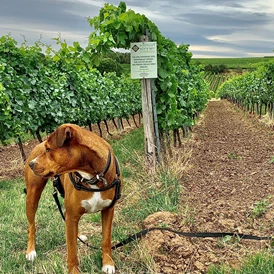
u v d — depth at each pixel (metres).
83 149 1.80
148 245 2.32
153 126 4.02
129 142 7.42
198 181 4.09
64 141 1.73
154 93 4.05
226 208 3.08
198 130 9.66
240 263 2.16
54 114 5.84
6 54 5.09
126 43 3.96
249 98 14.54
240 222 2.75
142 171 4.07
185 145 6.76
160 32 4.14
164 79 4.19
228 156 5.48
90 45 3.72
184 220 2.71
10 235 2.81
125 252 2.37
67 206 2.02
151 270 2.07
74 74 6.62
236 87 20.03
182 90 5.93
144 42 3.84
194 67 8.99
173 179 3.56
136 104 12.10
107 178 1.93
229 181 4.03
